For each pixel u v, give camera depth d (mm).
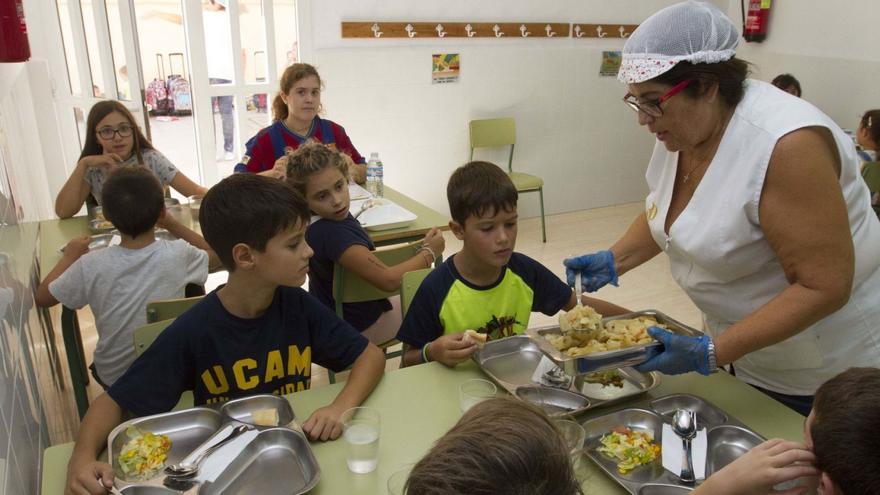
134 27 3570
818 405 824
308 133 3258
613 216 5230
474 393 1265
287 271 1286
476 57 4547
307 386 1444
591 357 1201
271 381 1392
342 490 1050
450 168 4723
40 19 3758
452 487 521
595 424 1192
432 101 4496
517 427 565
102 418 1189
